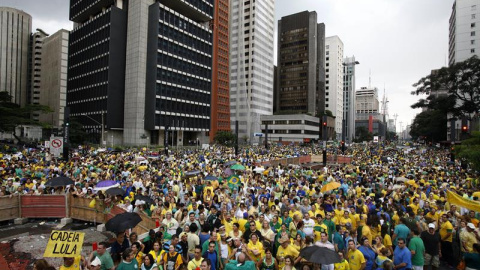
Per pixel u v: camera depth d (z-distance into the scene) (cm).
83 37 9788
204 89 9762
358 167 2595
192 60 9319
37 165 2098
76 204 1384
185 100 9012
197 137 9688
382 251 750
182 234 805
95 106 9119
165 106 8419
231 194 1435
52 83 14900
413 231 837
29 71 16900
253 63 13588
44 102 15800
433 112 9912
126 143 8444
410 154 4875
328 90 19275
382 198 1349
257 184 1593
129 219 791
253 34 13625
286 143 13025
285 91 16688
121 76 8825
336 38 19112
